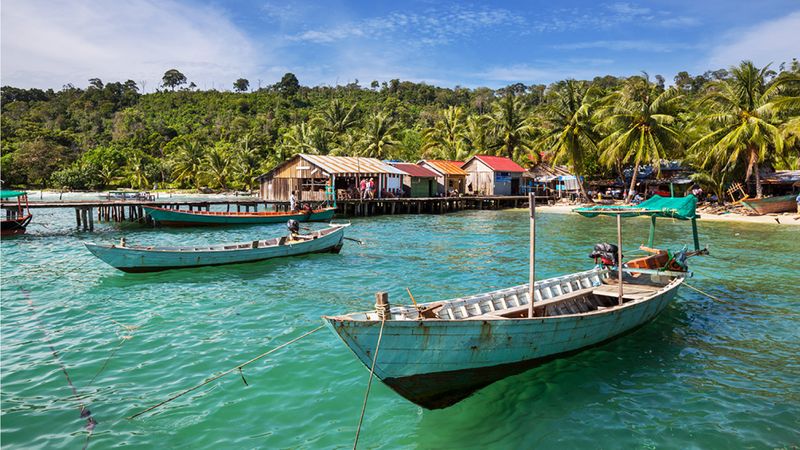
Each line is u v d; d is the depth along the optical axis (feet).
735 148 121.90
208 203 124.57
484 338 26.76
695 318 41.81
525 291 36.52
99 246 54.70
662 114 136.77
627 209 39.91
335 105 246.88
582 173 175.32
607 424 24.88
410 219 136.87
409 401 27.61
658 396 27.78
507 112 203.00
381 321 23.79
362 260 70.03
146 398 27.50
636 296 38.22
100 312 43.34
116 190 283.59
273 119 362.12
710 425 24.58
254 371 31.01
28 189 286.46
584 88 167.22
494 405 27.22
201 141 338.34
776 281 55.31
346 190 146.72
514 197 173.99
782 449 22.36
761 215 124.47
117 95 503.20
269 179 153.28
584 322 31.09
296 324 40.14
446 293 51.39
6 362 32.17
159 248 61.62
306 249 70.44
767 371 31.01
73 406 26.58
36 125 366.63
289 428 24.73
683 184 159.33
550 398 27.73
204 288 52.37
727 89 127.54
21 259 69.62
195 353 33.83
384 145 216.13
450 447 23.17
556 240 92.79
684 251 45.96
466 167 187.62
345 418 25.79
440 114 337.52
